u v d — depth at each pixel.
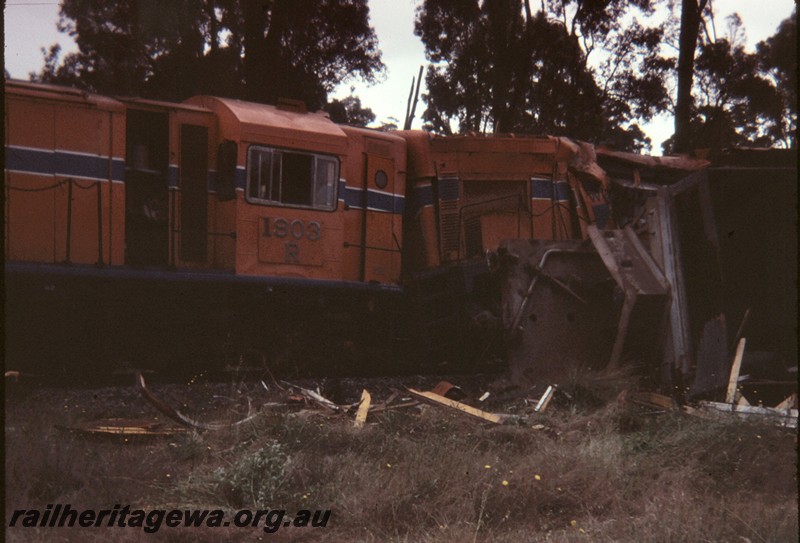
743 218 11.22
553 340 10.66
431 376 10.84
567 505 5.59
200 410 8.22
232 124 11.81
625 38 32.28
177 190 11.62
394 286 13.23
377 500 5.35
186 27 27.06
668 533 4.67
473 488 5.63
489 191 13.98
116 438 6.87
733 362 9.62
